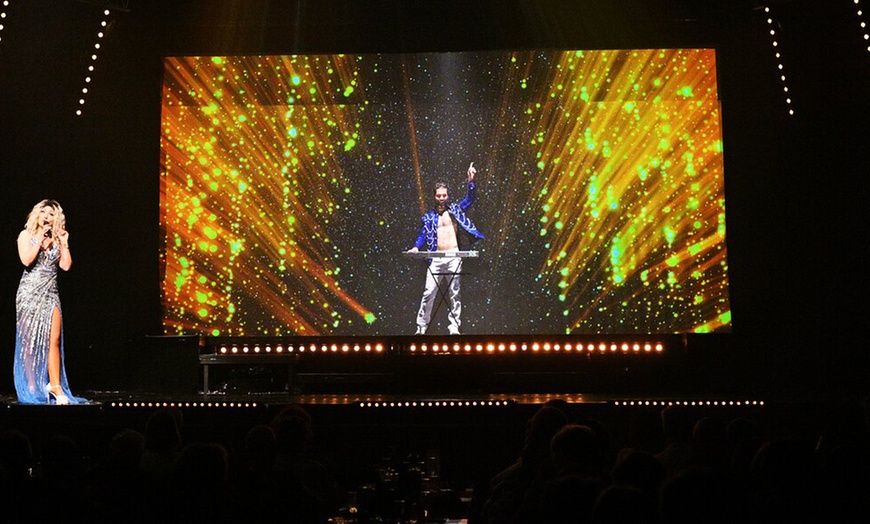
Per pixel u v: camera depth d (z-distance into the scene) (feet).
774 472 11.46
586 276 45.11
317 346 36.35
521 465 15.62
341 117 45.65
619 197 45.06
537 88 44.75
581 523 9.71
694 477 9.11
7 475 13.24
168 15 37.40
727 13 36.78
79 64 37.24
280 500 13.91
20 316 33.81
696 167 44.62
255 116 45.16
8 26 36.86
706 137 44.45
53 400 33.53
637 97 44.32
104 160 37.40
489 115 45.42
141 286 37.27
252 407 31.12
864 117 36.22
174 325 44.50
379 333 45.55
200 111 44.83
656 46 36.99
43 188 37.22
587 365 36.17
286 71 44.14
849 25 36.14
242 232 45.19
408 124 45.75
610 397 33.55
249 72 43.93
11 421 31.45
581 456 13.02
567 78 44.34
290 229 45.55
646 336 35.86
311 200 45.73
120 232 37.37
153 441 16.48
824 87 36.37
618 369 35.99
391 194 45.85
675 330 44.50
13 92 37.09
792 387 36.06
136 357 36.94
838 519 11.41
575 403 31.48
